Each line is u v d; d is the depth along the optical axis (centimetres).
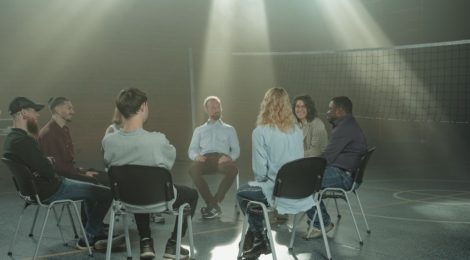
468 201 733
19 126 453
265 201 421
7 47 1123
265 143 423
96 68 1238
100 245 472
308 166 404
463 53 1513
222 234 534
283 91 434
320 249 472
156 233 539
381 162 1366
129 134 398
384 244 490
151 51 1317
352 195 786
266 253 439
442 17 1526
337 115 535
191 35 1377
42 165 436
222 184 628
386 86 1541
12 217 628
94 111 1237
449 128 1535
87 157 1227
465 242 498
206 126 654
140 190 376
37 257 455
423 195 790
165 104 1341
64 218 617
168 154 406
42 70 1166
